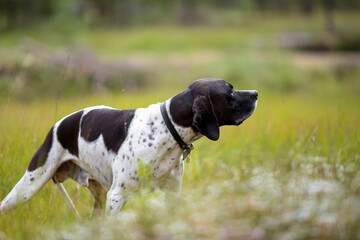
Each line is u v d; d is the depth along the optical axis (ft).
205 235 13.71
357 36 166.81
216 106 19.25
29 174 21.76
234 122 19.58
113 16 221.25
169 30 194.80
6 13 213.46
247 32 185.78
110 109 21.43
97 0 219.61
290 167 21.43
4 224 20.12
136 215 15.57
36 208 21.95
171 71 100.68
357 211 13.87
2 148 28.45
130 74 95.40
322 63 113.70
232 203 15.24
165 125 19.49
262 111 49.37
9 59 80.02
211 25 216.54
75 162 21.85
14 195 21.58
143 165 16.79
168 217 14.82
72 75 69.67
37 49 90.74
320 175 21.29
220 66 97.25
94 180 22.86
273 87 92.73
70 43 116.06
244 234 13.47
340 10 278.87
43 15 211.41
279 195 15.20
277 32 186.80
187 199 16.78
